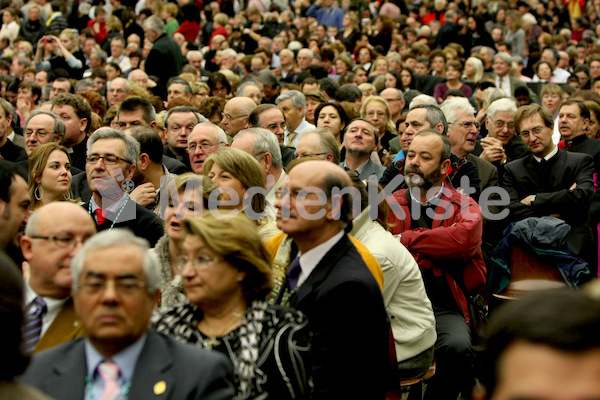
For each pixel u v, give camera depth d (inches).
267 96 478.0
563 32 885.2
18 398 94.0
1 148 307.7
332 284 143.5
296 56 694.5
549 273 237.3
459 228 217.0
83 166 322.7
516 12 845.2
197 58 639.1
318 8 918.4
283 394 127.6
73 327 142.9
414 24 883.4
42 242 142.4
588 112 315.9
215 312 135.0
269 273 136.1
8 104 315.0
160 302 173.6
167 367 113.9
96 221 214.1
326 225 151.6
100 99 387.9
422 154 228.5
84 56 687.1
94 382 114.0
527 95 477.7
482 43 807.1
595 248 271.4
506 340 64.2
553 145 287.6
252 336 130.0
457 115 296.5
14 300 96.7
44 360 116.3
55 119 290.4
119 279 113.7
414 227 229.1
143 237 209.9
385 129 367.2
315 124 354.9
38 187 225.0
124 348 115.4
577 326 62.2
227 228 134.2
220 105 370.3
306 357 130.8
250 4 953.5
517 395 62.3
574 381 61.2
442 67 621.0
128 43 720.3
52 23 747.4
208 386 112.5
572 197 272.1
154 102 407.2
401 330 193.6
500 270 245.0
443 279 221.8
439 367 211.8
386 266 189.0
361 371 140.3
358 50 751.7
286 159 300.5
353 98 441.4
